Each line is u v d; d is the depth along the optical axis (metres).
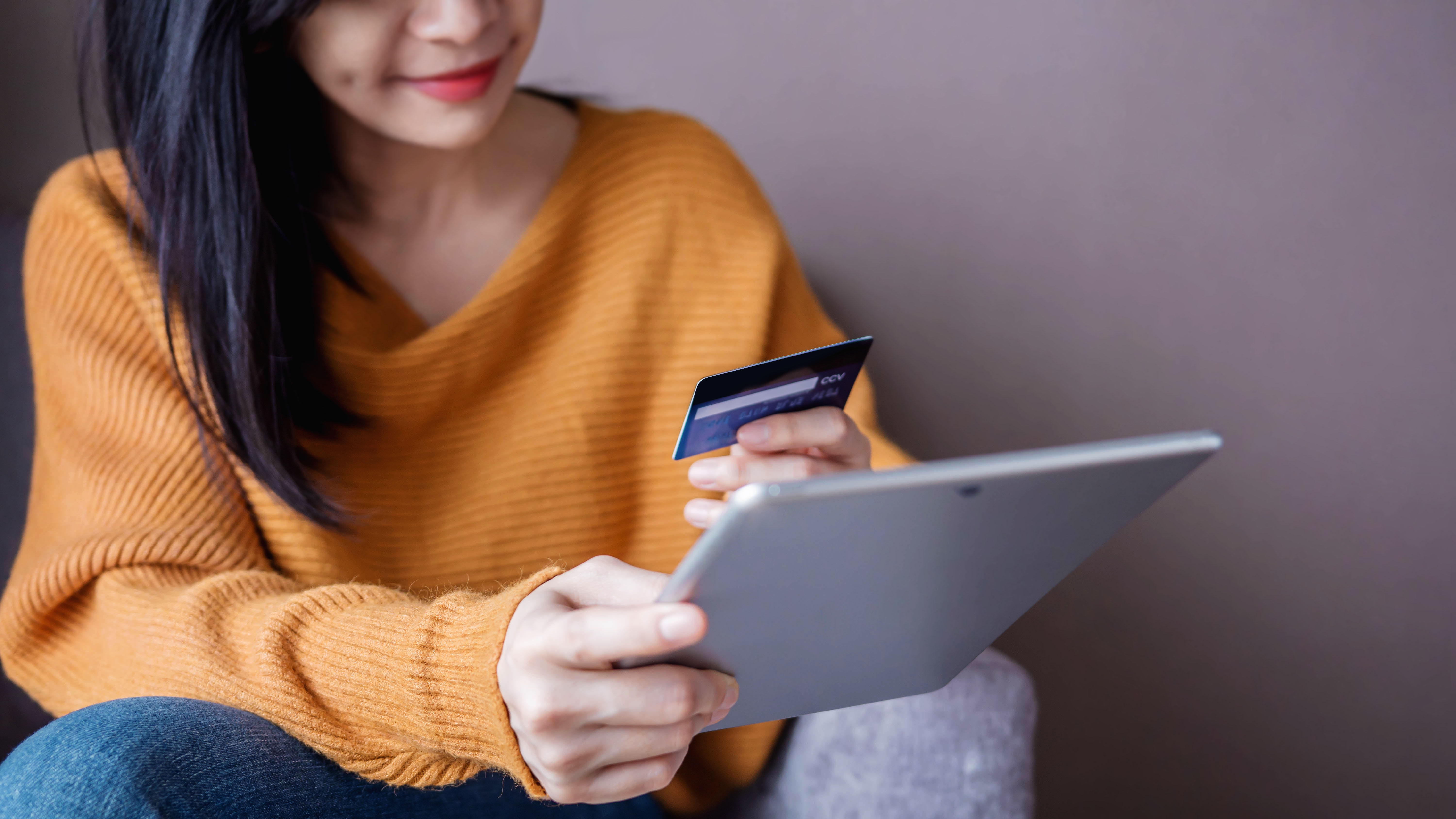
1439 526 1.34
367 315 0.87
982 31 1.24
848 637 0.50
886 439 0.90
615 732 0.47
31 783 0.51
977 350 1.33
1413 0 1.23
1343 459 1.34
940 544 0.44
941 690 0.75
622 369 0.94
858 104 1.26
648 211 0.96
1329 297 1.30
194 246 0.76
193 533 0.77
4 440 1.04
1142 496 0.48
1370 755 1.40
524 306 0.92
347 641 0.60
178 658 0.64
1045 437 1.35
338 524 0.83
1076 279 1.31
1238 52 1.24
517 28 0.74
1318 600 1.37
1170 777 1.43
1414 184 1.27
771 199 1.30
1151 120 1.26
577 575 0.53
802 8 1.24
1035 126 1.27
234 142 0.74
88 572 0.73
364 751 0.60
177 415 0.82
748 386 0.62
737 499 0.35
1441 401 1.31
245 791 0.56
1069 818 1.45
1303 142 1.26
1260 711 1.41
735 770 0.91
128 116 0.75
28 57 1.18
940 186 1.28
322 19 0.69
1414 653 1.37
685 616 0.40
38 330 0.87
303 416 0.84
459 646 0.53
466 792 0.75
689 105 1.27
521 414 0.93
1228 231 1.29
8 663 0.75
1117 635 1.40
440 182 0.89
